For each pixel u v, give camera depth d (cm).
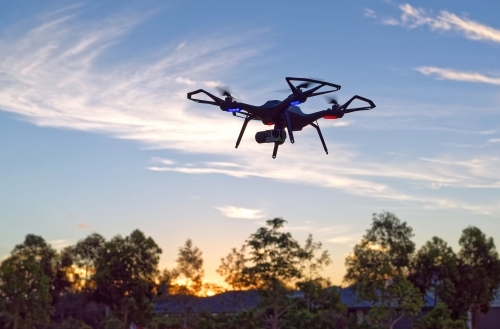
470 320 7156
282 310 6619
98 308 9106
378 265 6838
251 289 6519
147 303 7519
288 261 6366
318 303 6606
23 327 6562
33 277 6588
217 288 7944
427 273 6988
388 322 6138
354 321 6103
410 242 7062
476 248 7081
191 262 7962
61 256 8525
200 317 7206
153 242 7594
